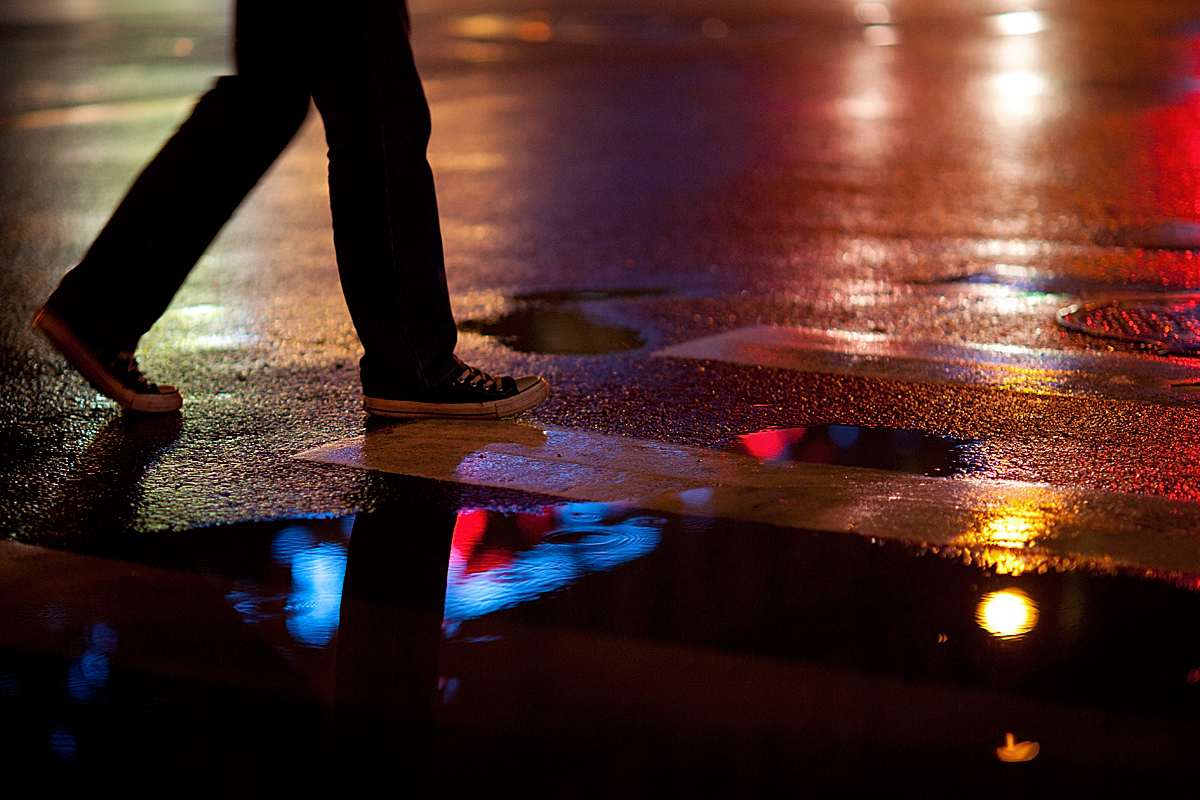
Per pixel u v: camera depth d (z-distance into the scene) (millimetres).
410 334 3295
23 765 1763
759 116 10930
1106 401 3395
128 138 10031
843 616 2121
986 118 10500
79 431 3328
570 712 1847
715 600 2195
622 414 3371
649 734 1787
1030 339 4137
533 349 4137
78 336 3385
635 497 2721
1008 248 5766
